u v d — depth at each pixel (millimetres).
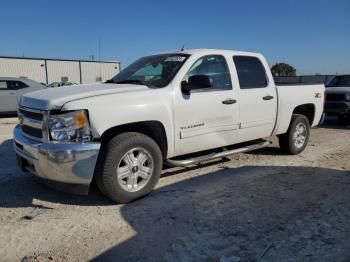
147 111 4801
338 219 4242
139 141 4695
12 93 14969
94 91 4707
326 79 25062
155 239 3812
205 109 5480
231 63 6031
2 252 3598
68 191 4496
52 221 4262
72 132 4293
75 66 54156
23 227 4113
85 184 4418
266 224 4125
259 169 6371
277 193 5125
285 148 7398
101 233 3959
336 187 5379
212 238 3820
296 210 4512
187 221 4223
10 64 48812
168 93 5070
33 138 4621
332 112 12000
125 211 4520
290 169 6383
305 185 5477
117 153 4516
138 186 4805
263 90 6457
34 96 4777
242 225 4105
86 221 4254
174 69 5363
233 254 3506
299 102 7301
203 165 6594
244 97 6086
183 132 5273
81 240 3812
